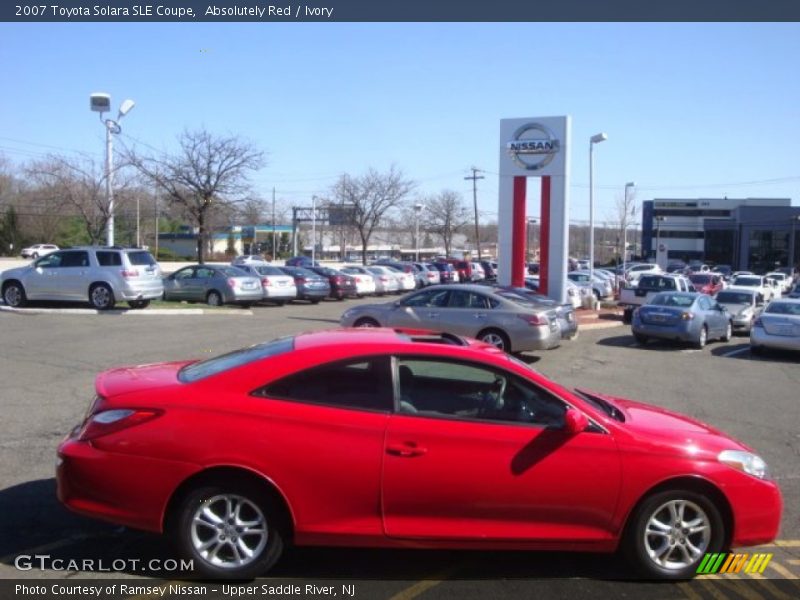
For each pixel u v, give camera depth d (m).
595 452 4.37
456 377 4.54
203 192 31.97
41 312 19.00
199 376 4.59
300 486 4.21
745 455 4.64
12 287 19.97
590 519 4.39
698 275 37.62
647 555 4.45
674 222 98.81
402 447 4.25
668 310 18.16
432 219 71.75
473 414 4.46
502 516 4.33
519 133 21.98
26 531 4.99
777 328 16.81
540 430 4.39
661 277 24.02
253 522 4.29
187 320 19.27
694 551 4.52
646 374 13.55
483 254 100.19
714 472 4.46
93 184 34.91
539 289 22.16
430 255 96.75
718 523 4.52
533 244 101.00
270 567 4.32
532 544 4.37
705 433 4.83
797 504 6.16
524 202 22.33
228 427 4.21
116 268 19.47
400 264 41.69
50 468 6.31
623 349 17.58
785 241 85.56
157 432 4.21
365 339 4.73
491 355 4.64
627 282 36.44
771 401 11.18
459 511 4.30
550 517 4.36
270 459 4.18
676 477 4.41
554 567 4.68
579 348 17.31
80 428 4.48
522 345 13.63
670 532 4.50
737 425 9.34
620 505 4.39
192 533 4.24
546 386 4.54
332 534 4.26
